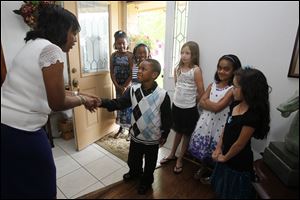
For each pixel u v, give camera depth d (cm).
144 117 133
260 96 105
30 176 91
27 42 96
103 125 260
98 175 186
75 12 217
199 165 174
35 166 92
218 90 148
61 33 96
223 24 153
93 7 236
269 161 98
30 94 89
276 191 82
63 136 260
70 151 229
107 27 256
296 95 101
